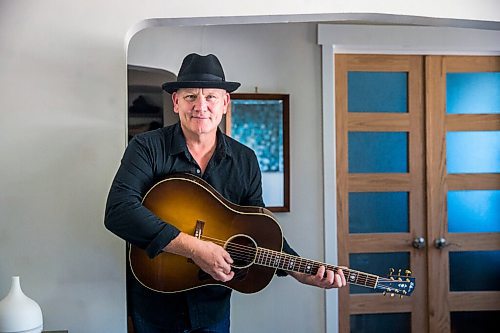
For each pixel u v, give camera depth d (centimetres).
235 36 352
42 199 225
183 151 224
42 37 226
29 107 225
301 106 355
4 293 223
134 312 235
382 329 374
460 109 375
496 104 377
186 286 225
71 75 227
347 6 234
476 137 377
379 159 372
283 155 352
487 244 378
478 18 241
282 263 231
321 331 359
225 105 231
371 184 372
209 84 219
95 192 227
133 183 213
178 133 226
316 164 356
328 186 356
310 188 356
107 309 227
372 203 373
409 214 375
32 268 225
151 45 345
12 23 225
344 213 370
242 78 352
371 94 371
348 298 371
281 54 354
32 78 225
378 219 373
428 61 372
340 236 371
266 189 352
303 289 357
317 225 357
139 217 203
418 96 373
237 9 230
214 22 238
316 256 356
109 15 228
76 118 227
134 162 215
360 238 371
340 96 368
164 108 440
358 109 370
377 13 235
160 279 223
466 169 376
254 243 229
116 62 228
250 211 228
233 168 235
